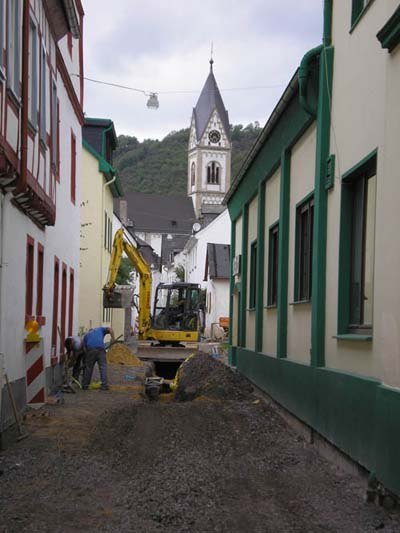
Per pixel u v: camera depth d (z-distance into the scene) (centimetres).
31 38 1158
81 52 2186
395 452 588
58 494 690
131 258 2822
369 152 728
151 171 14225
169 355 2769
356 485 712
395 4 648
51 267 1563
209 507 638
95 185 3048
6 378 953
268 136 1327
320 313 906
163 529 580
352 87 799
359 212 806
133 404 1291
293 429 1068
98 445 927
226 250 6016
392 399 596
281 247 1205
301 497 673
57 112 1571
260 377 1451
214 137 11669
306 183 1060
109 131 3225
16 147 994
